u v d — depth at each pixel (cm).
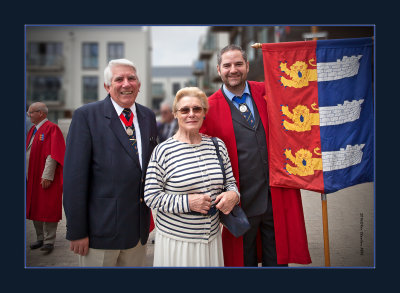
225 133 232
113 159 198
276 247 235
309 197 512
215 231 201
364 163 237
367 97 237
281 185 232
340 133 236
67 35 1535
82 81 1566
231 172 213
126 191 201
